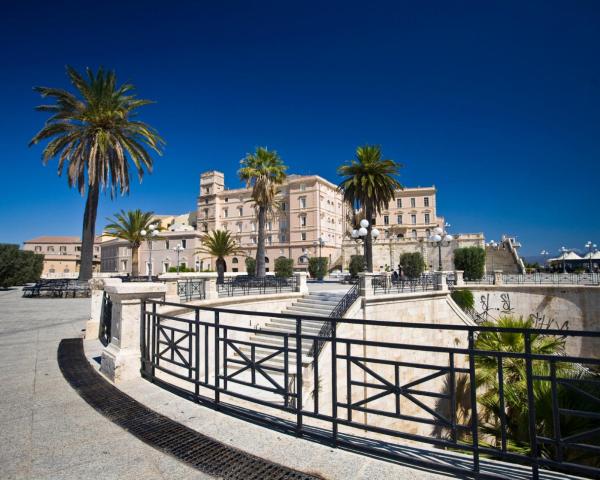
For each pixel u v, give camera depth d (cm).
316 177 6738
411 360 1816
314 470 312
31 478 303
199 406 460
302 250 6756
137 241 3225
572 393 702
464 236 5197
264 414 431
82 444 362
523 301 2558
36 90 2133
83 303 1922
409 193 7919
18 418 426
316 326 1617
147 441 368
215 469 316
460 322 2230
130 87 2412
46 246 8694
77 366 658
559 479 293
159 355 550
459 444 304
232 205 7769
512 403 852
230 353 1483
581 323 2366
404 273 4028
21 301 2020
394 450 351
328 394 1380
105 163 2333
